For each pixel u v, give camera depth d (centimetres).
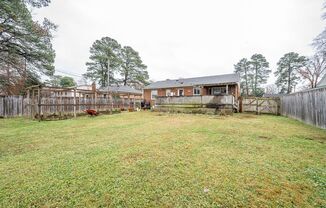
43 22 1355
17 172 305
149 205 210
